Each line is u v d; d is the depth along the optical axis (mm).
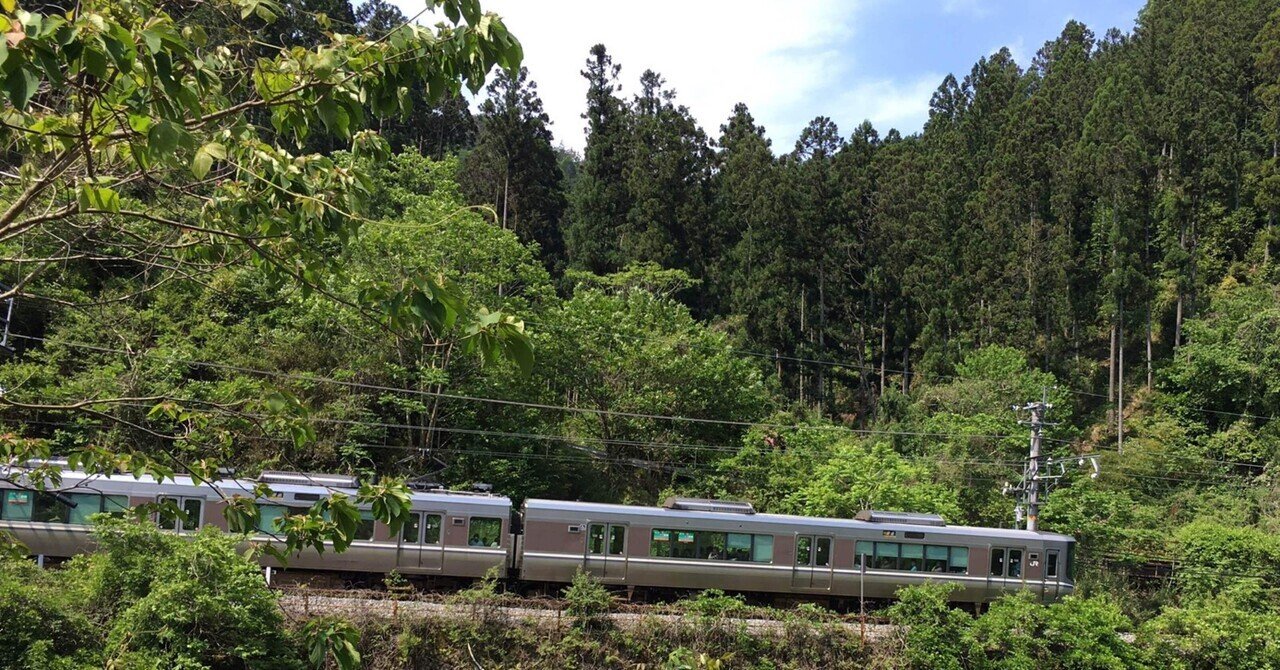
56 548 20703
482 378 30094
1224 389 45250
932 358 49812
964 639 21453
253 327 30312
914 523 25906
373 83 5336
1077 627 21828
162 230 6148
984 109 69125
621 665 20406
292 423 6156
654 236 49875
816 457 34750
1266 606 27781
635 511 24016
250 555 5758
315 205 5266
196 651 15812
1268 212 52594
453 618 19906
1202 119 54219
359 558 22312
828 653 21516
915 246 53656
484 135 53375
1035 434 29266
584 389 34000
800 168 58688
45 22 3631
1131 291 48625
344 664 5555
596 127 58344
